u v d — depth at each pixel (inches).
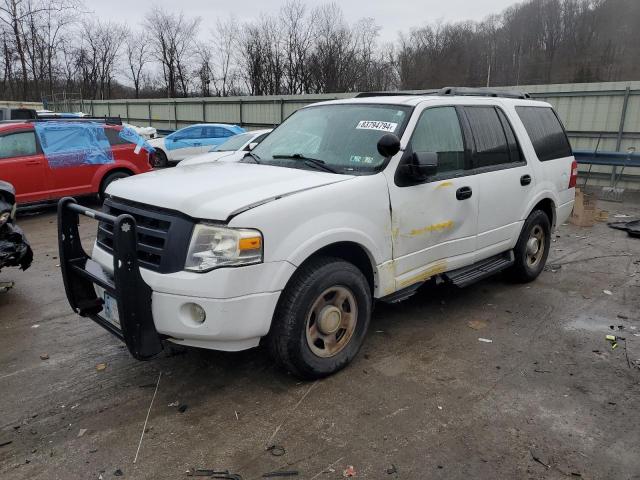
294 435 120.2
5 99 1672.0
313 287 133.6
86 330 179.6
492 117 195.8
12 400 134.8
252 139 398.9
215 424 124.3
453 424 124.4
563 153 234.7
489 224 189.8
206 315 118.8
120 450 115.0
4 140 363.3
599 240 314.0
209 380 144.6
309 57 1975.9
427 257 166.4
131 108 1368.1
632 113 528.1
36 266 257.9
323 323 139.3
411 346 165.9
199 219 121.2
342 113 175.5
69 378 146.1
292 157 165.3
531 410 130.6
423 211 160.4
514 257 215.6
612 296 214.1
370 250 145.5
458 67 1975.9
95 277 132.9
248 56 2060.8
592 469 109.3
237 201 123.1
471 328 180.5
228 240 118.6
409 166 153.6
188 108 1160.8
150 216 127.2
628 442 118.0
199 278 118.0
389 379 145.1
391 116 164.1
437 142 168.1
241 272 119.3
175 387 141.0
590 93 548.4
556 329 180.5
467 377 146.7
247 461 111.3
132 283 117.7
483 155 186.5
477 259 188.7
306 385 141.6
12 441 118.1
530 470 108.9
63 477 106.7
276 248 124.3
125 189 139.7
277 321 132.9
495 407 131.7
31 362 155.8
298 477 106.6
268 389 139.7
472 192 177.6
